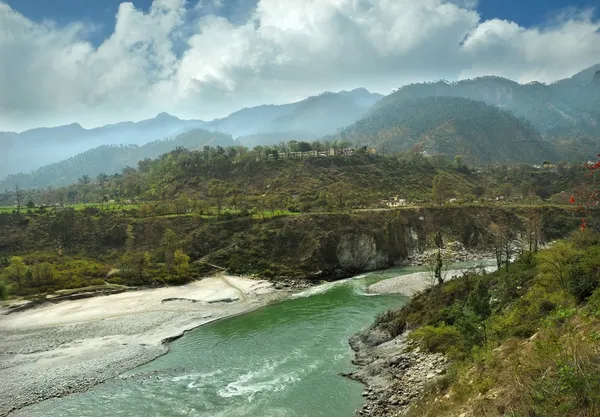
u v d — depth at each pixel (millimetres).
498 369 25734
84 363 52750
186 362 52281
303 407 38656
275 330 62656
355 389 41812
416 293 68000
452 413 24000
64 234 114250
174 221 124000
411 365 43344
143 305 77875
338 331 60750
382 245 114562
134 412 39750
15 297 80750
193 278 96312
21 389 45750
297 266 104000
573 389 13898
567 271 37594
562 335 22094
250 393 42250
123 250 112500
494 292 53062
